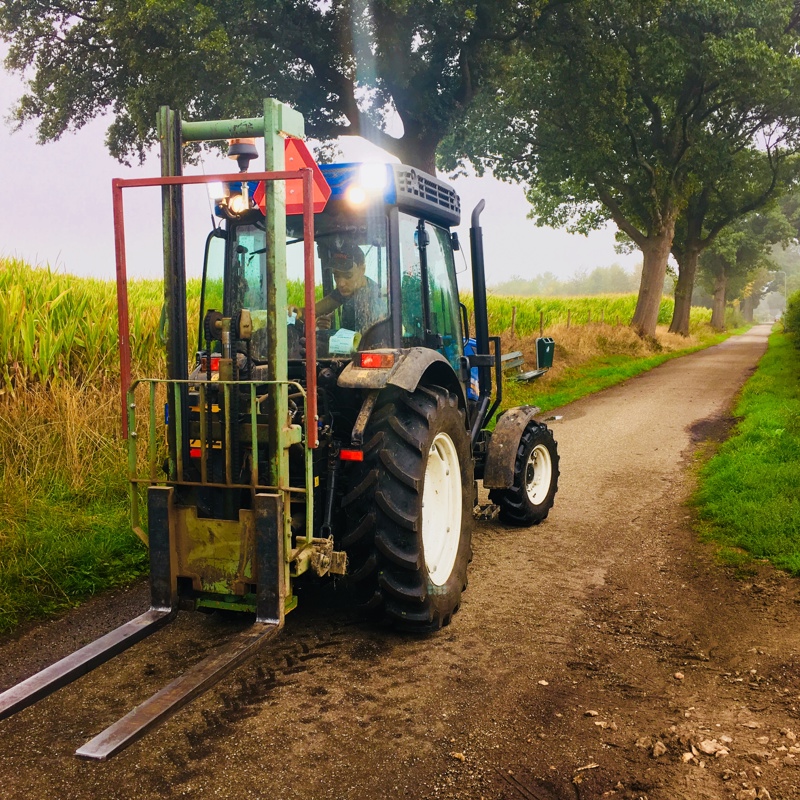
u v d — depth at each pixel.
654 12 18.39
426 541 4.02
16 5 15.32
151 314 7.87
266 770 2.62
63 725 2.96
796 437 8.25
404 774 2.60
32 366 6.52
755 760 2.66
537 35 17.95
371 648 3.68
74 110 16.50
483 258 5.26
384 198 3.96
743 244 53.91
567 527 5.90
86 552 4.80
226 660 2.77
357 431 3.61
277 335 3.14
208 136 3.36
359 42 15.45
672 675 3.39
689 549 5.29
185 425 3.39
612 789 2.51
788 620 3.99
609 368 19.48
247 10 13.36
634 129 25.67
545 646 3.71
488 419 5.60
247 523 3.19
